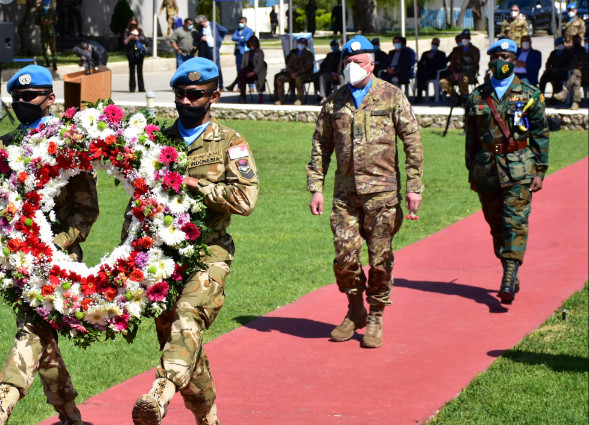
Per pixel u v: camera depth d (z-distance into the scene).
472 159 7.75
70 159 4.30
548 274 8.79
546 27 33.78
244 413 5.35
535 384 5.80
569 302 7.76
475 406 5.45
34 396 5.58
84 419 5.18
